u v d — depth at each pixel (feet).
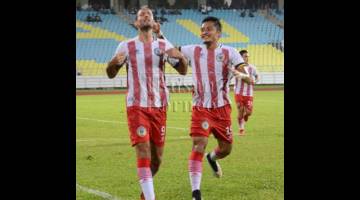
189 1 160.97
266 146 37.93
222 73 23.43
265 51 137.90
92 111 70.03
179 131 48.37
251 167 29.50
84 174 28.02
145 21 21.30
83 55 126.62
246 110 45.29
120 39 132.67
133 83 21.21
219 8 153.58
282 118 58.90
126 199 22.56
